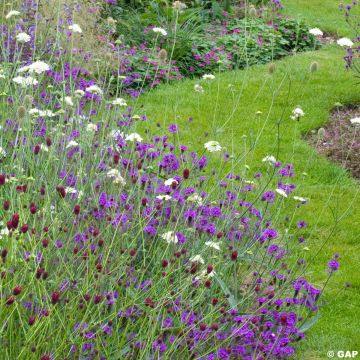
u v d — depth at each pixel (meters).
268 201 4.84
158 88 9.49
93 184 4.39
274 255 4.50
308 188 6.69
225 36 11.55
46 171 4.27
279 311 4.01
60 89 6.57
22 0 7.96
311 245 5.63
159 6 11.89
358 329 4.55
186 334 3.22
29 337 2.85
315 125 8.27
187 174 3.46
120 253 3.68
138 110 7.26
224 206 4.80
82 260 3.62
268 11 12.54
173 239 3.59
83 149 4.68
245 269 4.54
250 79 9.77
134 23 11.03
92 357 3.27
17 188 3.45
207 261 4.09
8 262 2.92
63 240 3.79
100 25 9.53
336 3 14.82
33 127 5.09
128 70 9.41
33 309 3.30
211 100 8.88
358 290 5.04
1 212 3.70
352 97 9.08
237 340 3.68
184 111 8.48
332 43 12.07
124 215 3.98
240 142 7.59
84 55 8.16
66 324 3.26
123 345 3.32
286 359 4.02
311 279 5.03
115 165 4.41
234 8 13.41
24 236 3.42
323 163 7.24
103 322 3.44
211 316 3.57
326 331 4.51
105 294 3.44
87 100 6.81
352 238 5.79
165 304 3.44
